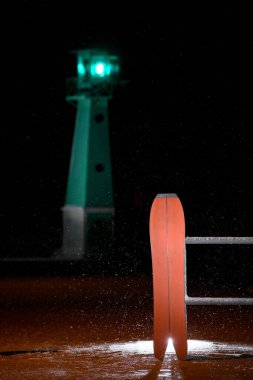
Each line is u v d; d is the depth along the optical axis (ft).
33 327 50.29
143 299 69.00
